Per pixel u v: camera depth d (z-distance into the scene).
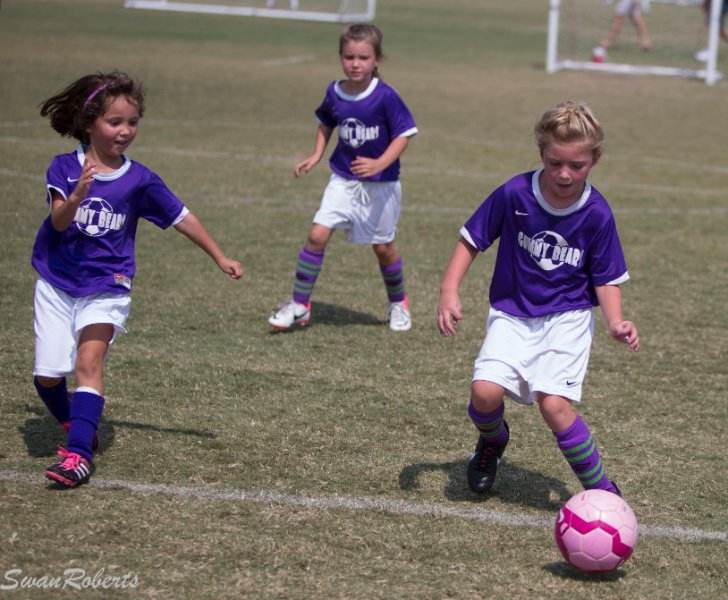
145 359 20.50
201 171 39.75
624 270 14.17
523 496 15.20
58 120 14.86
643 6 87.94
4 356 20.08
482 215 14.40
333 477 15.44
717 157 49.09
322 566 12.55
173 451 16.06
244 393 18.97
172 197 15.38
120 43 78.44
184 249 29.33
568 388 13.81
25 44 73.25
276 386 19.44
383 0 130.75
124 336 21.84
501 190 14.27
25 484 14.45
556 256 14.00
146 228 31.36
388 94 22.72
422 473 15.81
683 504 15.11
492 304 14.66
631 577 12.80
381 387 19.70
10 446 15.84
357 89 22.83
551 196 13.86
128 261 15.24
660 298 26.97
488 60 81.38
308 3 116.44
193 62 71.38
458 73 73.75
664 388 20.34
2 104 50.84
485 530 13.93
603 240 13.96
